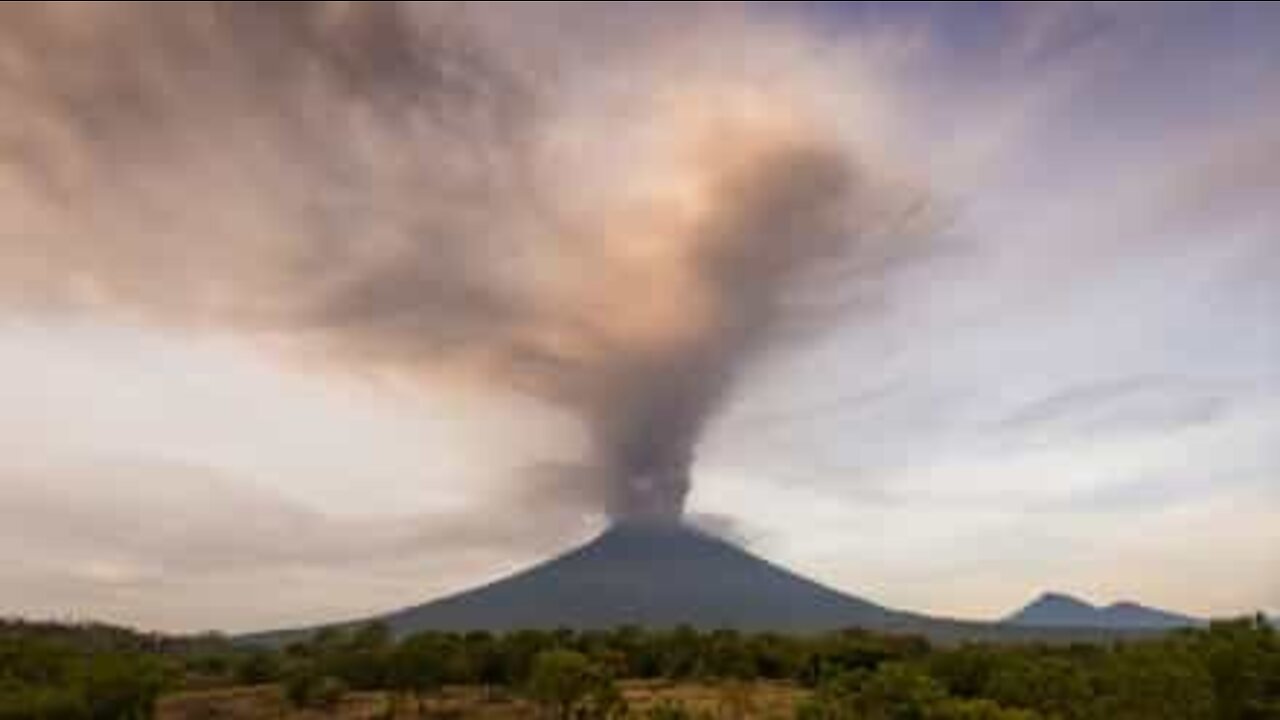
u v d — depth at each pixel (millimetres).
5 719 85375
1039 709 87625
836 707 91688
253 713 113562
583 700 108062
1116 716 76500
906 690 92312
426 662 124438
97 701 92312
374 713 114312
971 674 110250
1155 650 87938
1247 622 83938
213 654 190875
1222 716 75125
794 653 154250
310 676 123438
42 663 106250
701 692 130750
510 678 137250
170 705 117125
